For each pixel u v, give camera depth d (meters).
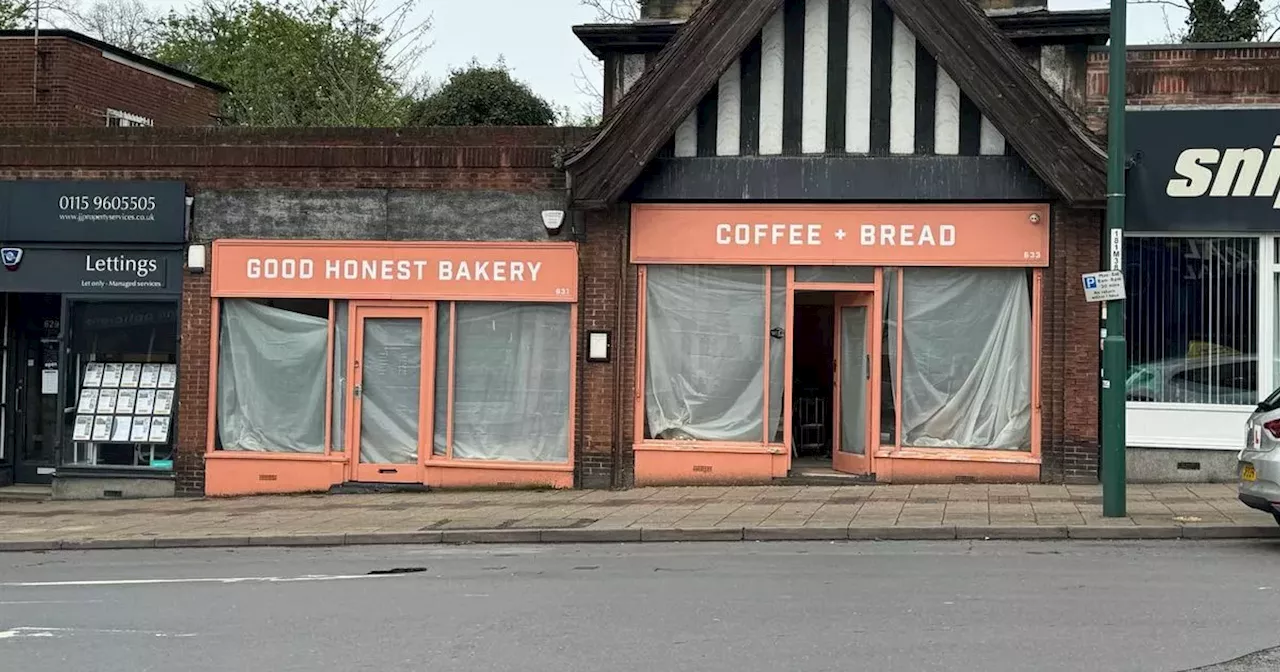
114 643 8.13
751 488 15.61
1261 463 10.86
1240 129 15.03
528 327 16.61
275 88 36.06
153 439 17.23
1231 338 15.38
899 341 15.70
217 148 16.91
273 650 7.81
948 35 14.84
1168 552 10.99
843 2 15.59
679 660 7.25
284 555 12.46
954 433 15.71
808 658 7.21
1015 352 15.53
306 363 16.97
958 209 15.41
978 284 15.62
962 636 7.70
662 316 16.31
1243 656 7.09
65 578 11.20
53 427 18.17
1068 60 15.48
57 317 18.25
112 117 21.47
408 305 16.69
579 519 13.55
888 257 15.57
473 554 12.09
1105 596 8.91
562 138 16.36
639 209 16.11
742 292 16.12
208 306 16.98
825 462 16.75
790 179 15.66
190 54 41.19
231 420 17.09
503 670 7.12
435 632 8.21
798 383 16.88
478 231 16.52
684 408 16.27
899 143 15.48
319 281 16.77
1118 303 12.52
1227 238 15.40
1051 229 15.26
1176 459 15.38
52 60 19.98
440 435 16.73
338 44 35.97
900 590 9.32
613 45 16.50
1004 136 14.90
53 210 17.16
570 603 9.12
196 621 8.83
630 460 16.23
